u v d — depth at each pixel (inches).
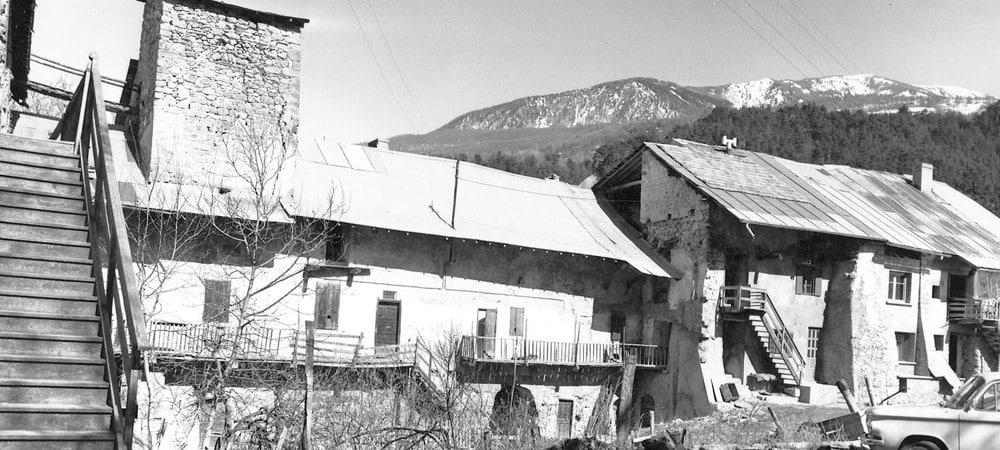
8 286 409.7
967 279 1809.8
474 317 1425.9
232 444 601.9
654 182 1654.8
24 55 1037.2
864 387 1571.1
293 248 1248.8
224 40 1261.1
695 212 1555.1
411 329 1364.4
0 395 359.6
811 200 1690.5
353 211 1318.9
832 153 3907.5
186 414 901.8
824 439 795.4
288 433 586.9
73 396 372.2
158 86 1214.9
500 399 1409.9
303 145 1477.6
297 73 1300.4
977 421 660.7
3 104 706.2
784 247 1599.4
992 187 3545.8
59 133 656.4
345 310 1312.7
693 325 1515.7
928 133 4229.8
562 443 735.7
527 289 1483.8
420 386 1069.1
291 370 987.9
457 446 696.4
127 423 340.2
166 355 975.0
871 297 1617.9
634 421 1558.8
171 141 1213.7
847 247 1621.6
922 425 673.0
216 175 1228.5
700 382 1481.3
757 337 1573.6
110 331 394.9
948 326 1790.1
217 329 807.7
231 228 1154.7
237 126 1254.9
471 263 1433.3
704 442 966.4
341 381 962.1
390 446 683.4
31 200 460.8
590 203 1729.8
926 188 2102.6
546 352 1466.5
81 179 491.8
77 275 430.6
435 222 1387.8
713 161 1715.1
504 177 1670.8
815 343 1619.1
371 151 1546.5
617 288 1592.0
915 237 1745.8
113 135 1280.8
